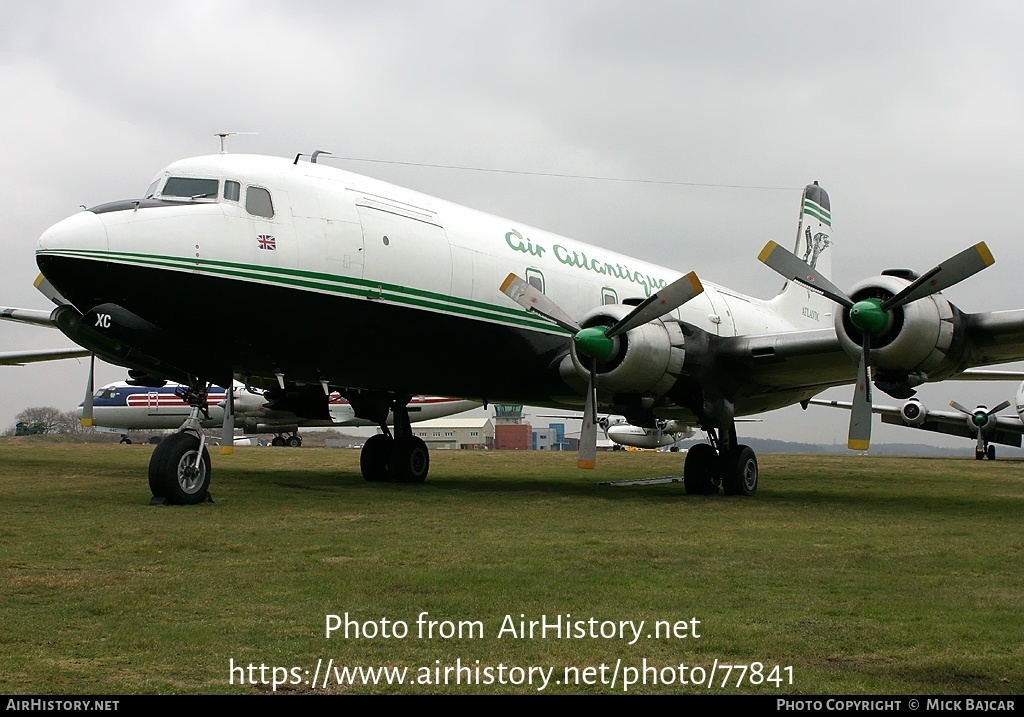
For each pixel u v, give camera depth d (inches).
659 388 519.8
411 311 507.2
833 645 203.2
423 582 260.8
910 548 331.6
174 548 310.8
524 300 512.1
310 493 522.6
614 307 522.9
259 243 449.7
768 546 332.5
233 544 319.9
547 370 584.4
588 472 851.4
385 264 495.2
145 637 202.5
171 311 428.1
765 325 770.8
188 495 440.8
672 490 605.6
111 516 390.9
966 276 463.8
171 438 445.4
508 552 312.3
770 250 503.8
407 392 584.4
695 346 532.7
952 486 689.0
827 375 584.4
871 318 469.4
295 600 238.2
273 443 1781.5
